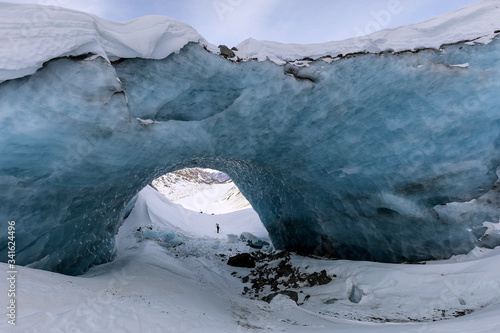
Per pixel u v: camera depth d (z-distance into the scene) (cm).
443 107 783
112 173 687
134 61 611
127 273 783
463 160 805
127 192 909
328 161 959
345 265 935
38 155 539
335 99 808
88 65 514
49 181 574
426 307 630
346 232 1074
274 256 1307
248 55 717
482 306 573
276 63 716
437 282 689
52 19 500
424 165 836
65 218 650
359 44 775
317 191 1080
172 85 661
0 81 455
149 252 1130
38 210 581
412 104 803
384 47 768
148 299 504
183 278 893
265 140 909
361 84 788
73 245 721
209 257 1326
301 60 763
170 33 630
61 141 549
